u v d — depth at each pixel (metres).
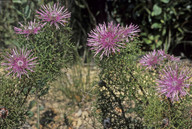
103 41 0.51
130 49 0.53
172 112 0.52
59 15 0.55
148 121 0.54
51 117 0.85
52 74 0.57
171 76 0.48
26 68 0.52
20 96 0.56
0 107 0.51
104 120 0.60
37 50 0.56
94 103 0.61
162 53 0.54
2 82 0.54
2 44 1.08
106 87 0.58
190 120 0.52
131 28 0.53
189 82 0.51
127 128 0.59
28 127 0.78
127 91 0.57
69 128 0.79
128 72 0.54
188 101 0.51
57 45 0.57
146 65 0.54
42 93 0.60
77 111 0.88
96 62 0.56
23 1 0.79
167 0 1.15
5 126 0.53
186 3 1.17
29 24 0.57
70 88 1.01
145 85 0.55
